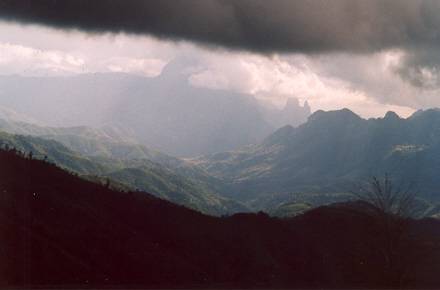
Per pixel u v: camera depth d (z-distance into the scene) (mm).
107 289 64188
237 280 83375
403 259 77500
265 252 98562
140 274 76625
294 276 86812
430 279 77250
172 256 88562
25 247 72500
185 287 72750
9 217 80375
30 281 63938
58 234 82312
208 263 88562
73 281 68438
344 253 93000
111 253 81500
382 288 75375
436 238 95500
